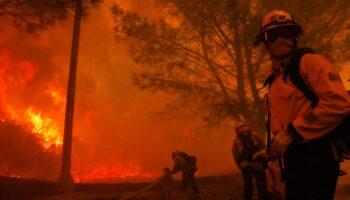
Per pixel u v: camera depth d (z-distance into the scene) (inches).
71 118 426.9
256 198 333.7
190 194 394.0
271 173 73.2
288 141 59.8
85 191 399.2
